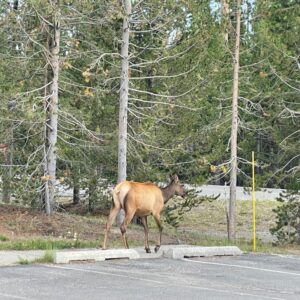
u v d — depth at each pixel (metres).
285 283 20.12
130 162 37.28
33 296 16.72
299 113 35.56
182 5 34.41
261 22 36.72
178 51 35.47
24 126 34.12
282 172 38.53
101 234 31.17
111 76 35.28
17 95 31.86
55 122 33.53
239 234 44.97
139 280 19.61
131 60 36.62
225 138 41.25
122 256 23.98
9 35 33.84
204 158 36.38
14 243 25.98
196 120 36.47
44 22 32.81
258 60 38.19
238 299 17.22
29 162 33.41
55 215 33.78
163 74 35.91
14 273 20.23
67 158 36.03
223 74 36.88
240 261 25.08
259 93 36.69
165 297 17.09
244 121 38.38
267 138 40.59
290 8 38.12
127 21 32.94
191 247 26.44
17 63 33.47
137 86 35.03
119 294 17.28
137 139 34.88
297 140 37.94
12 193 34.16
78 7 32.81
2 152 34.47
